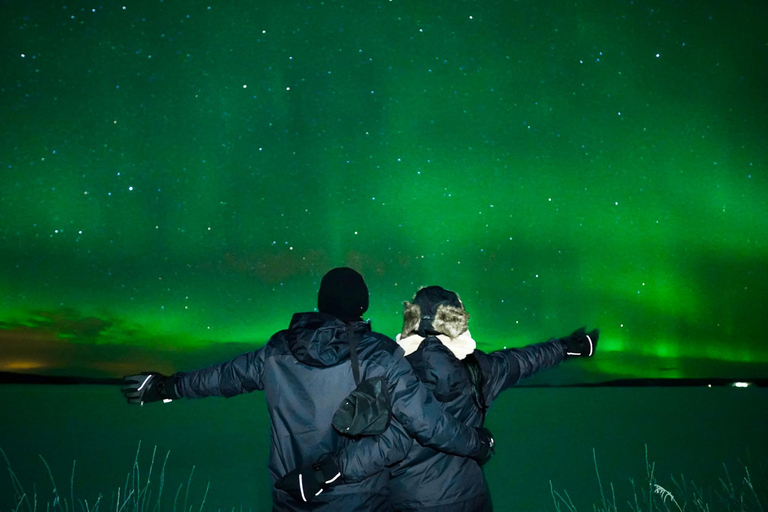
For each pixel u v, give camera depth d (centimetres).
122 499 371
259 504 369
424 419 177
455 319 205
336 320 185
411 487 194
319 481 171
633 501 368
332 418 178
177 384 193
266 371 187
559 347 226
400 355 185
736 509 331
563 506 366
